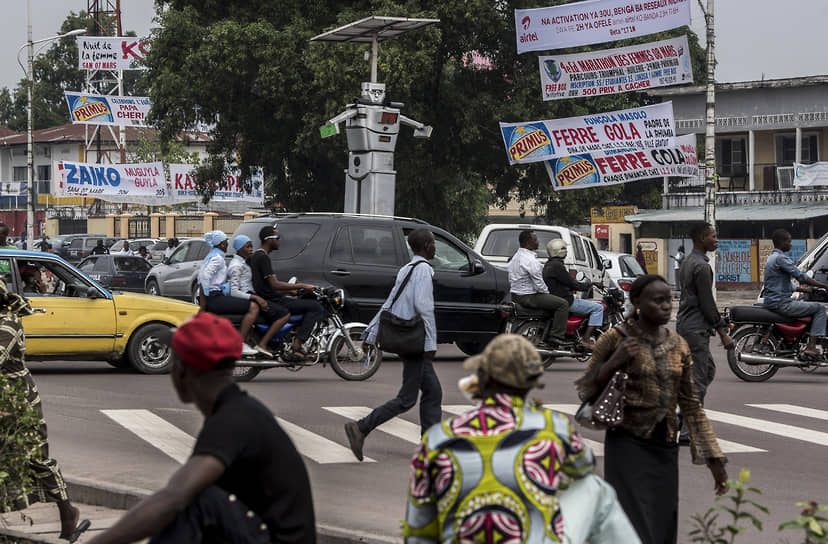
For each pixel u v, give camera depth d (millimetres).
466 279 17359
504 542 3447
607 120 29125
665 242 46344
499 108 35812
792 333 15648
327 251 16766
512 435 3541
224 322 3492
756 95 44688
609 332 5707
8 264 14789
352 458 9938
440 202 37750
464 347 19172
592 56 28609
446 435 3551
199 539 3373
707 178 29969
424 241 9719
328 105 32312
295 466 3490
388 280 17000
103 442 10484
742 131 45188
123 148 68500
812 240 42969
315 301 14609
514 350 3635
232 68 33781
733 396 14281
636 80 28516
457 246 17562
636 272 30906
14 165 89812
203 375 3457
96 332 15062
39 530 7316
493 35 35688
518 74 36812
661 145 28938
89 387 14055
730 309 15859
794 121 43875
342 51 32531
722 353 20281
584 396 5727
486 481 3486
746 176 45844
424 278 9531
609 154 29188
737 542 7188
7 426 6445
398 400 9562
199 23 36219
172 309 15648
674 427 5672
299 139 33781
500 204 41062
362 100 22672
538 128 29359
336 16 34719
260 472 3404
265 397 13375
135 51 55906
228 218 73375
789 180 44125
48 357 14867
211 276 13977
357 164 22750
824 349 15883
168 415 12008
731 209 44281
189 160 68438
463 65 37094
